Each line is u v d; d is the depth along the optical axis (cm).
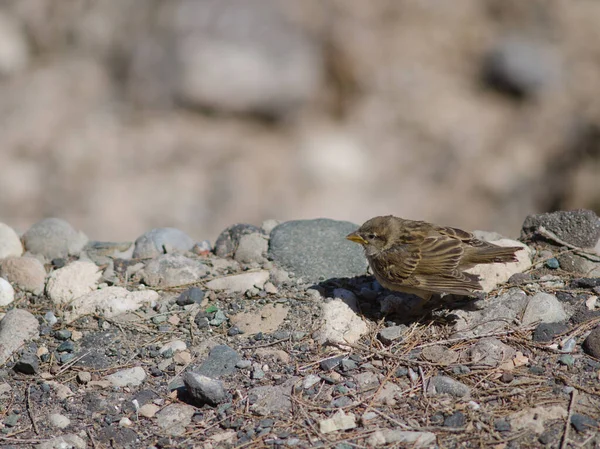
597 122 1942
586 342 597
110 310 693
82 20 2038
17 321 674
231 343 646
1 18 2036
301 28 2047
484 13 2236
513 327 629
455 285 620
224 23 1995
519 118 1992
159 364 629
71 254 806
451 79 2084
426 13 2209
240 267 755
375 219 675
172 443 545
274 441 536
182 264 748
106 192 1752
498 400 555
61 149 1822
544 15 2217
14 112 1895
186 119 1925
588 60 2111
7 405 595
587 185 1833
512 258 641
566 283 684
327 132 1948
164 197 1752
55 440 549
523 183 1856
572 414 532
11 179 1753
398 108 2005
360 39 2092
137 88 1948
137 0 2059
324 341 634
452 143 1930
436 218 1802
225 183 1788
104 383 608
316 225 777
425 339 628
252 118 1958
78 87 1952
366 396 573
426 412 550
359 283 719
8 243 797
